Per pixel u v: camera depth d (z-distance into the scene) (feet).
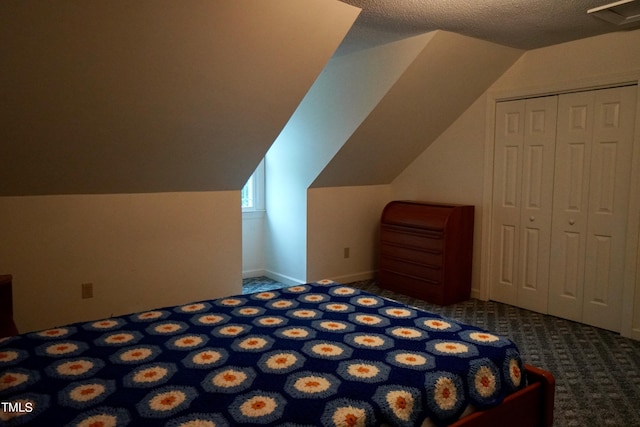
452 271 13.15
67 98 7.91
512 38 11.05
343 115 13.01
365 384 4.96
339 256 15.46
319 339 6.27
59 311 10.14
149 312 7.50
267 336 6.39
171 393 4.75
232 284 12.64
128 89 8.23
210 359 5.60
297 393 4.75
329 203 14.98
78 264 10.30
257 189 16.17
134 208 10.90
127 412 4.38
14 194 9.46
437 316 7.36
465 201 13.97
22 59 6.98
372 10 9.06
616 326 10.91
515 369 5.94
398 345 6.07
